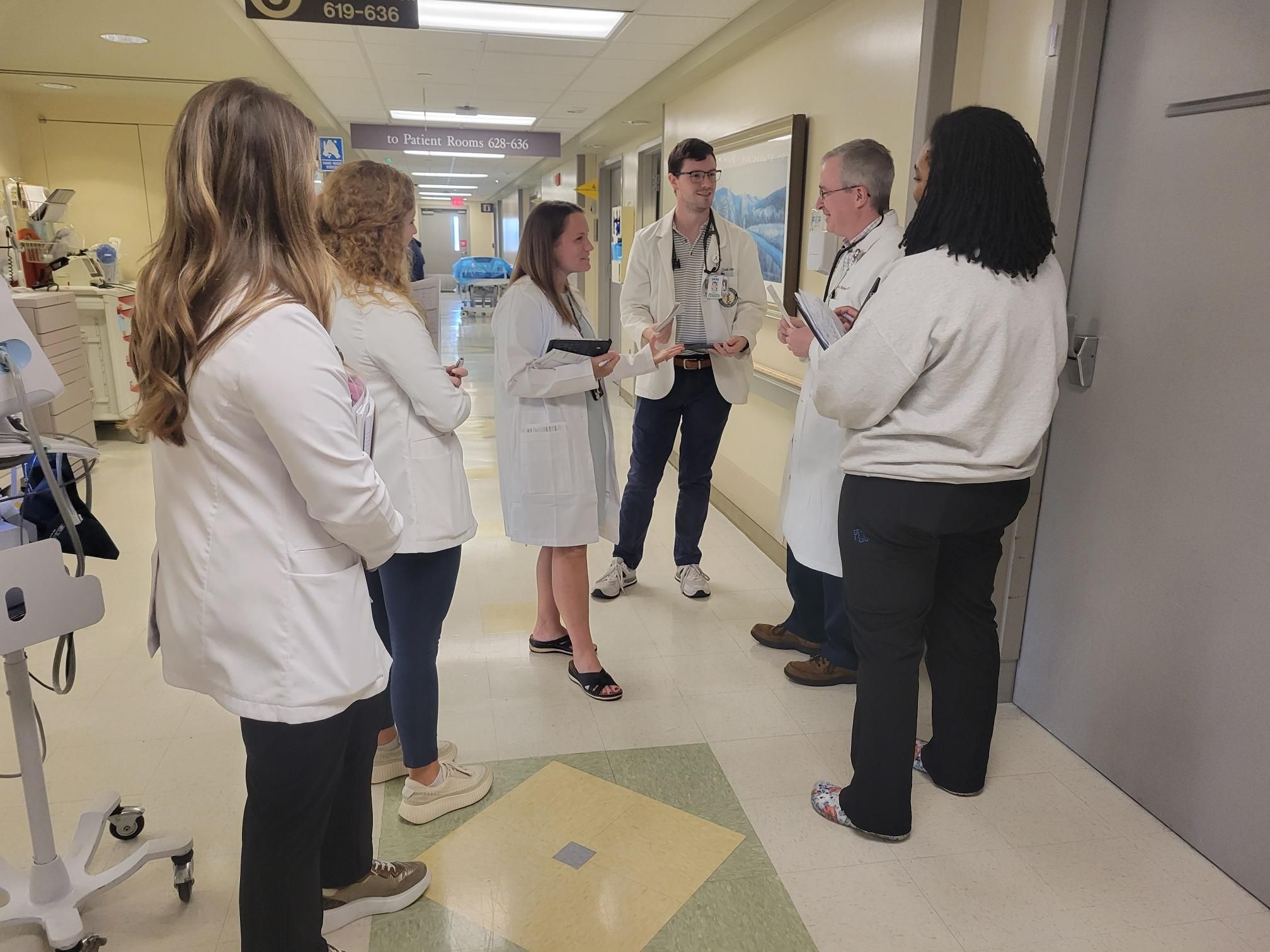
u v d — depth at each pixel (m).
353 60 5.43
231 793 2.12
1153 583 2.02
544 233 2.25
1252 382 1.74
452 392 1.77
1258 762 1.78
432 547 1.79
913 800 2.13
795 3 3.40
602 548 3.96
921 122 2.62
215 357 1.07
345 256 1.74
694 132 5.48
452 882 1.83
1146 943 1.68
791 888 1.83
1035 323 1.67
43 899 1.62
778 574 3.66
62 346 5.06
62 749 2.29
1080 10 2.06
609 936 1.69
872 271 2.17
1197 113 1.83
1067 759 2.30
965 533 1.78
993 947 1.67
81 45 4.93
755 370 4.20
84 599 1.45
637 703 2.57
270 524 1.15
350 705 1.25
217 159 1.08
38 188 5.92
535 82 6.04
